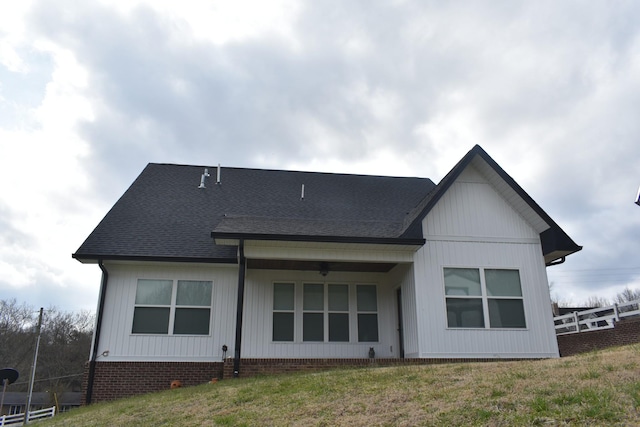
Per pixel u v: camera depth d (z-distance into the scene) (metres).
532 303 13.48
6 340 46.97
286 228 12.91
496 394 6.00
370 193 18.56
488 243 13.80
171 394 10.19
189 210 16.20
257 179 18.73
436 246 13.52
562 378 6.42
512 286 13.59
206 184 17.92
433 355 12.58
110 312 13.66
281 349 14.09
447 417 5.43
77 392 46.31
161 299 14.02
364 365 12.09
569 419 4.71
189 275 14.34
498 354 12.85
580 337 19.83
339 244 12.77
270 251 12.69
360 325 14.77
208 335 13.89
